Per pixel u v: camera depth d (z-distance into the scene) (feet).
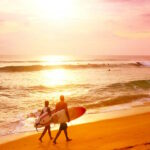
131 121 41.70
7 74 135.95
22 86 89.35
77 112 34.24
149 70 191.83
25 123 42.09
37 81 107.96
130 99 65.36
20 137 34.04
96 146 27.53
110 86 87.97
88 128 37.24
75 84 96.58
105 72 165.99
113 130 35.32
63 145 28.96
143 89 84.23
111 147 26.53
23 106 56.39
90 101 61.93
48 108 31.60
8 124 41.27
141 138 30.07
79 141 30.32
